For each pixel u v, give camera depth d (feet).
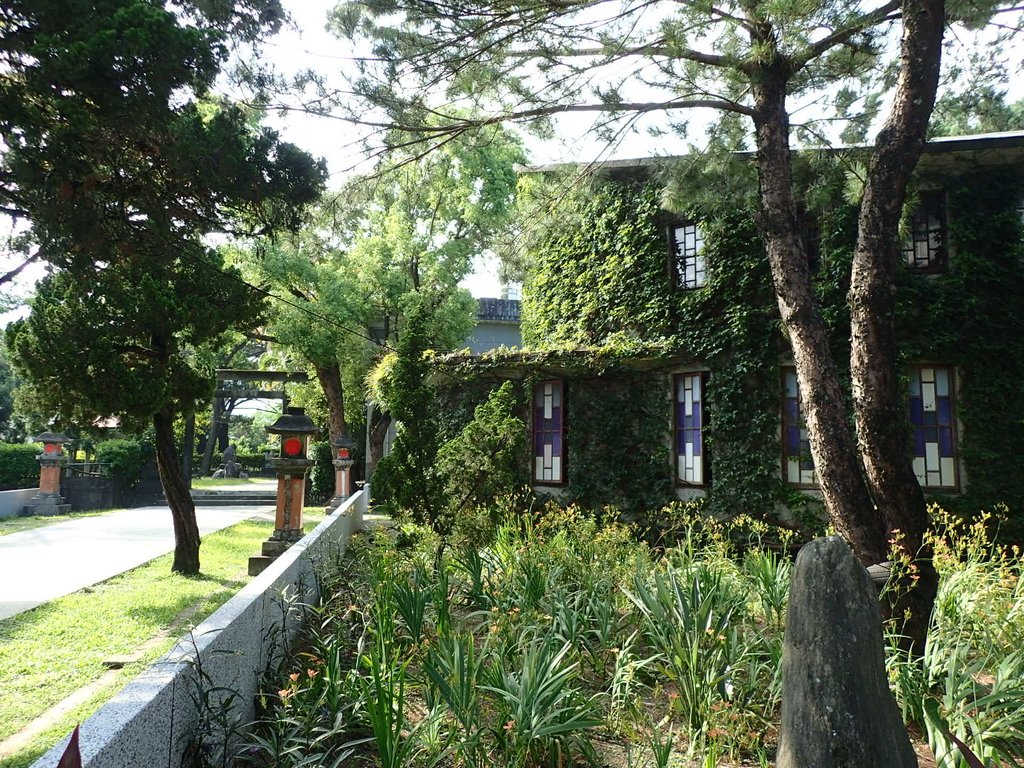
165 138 20.02
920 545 18.30
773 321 35.81
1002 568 20.36
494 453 28.73
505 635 15.26
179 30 18.38
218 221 23.48
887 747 8.63
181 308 32.65
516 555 21.88
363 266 73.87
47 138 17.95
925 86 19.75
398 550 25.49
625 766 12.26
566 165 29.71
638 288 40.73
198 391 35.83
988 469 32.65
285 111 24.14
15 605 28.14
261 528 58.44
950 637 15.44
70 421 33.76
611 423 40.47
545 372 41.81
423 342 28.48
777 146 22.80
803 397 20.95
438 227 78.18
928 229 35.47
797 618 9.41
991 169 34.71
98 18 17.94
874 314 19.30
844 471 19.54
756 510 35.27
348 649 17.01
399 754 10.84
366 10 24.22
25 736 15.46
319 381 78.23
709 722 12.55
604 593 17.99
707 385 37.86
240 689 13.03
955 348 33.47
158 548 45.14
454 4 23.86
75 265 20.81
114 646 22.57
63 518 64.85
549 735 11.64
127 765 7.82
